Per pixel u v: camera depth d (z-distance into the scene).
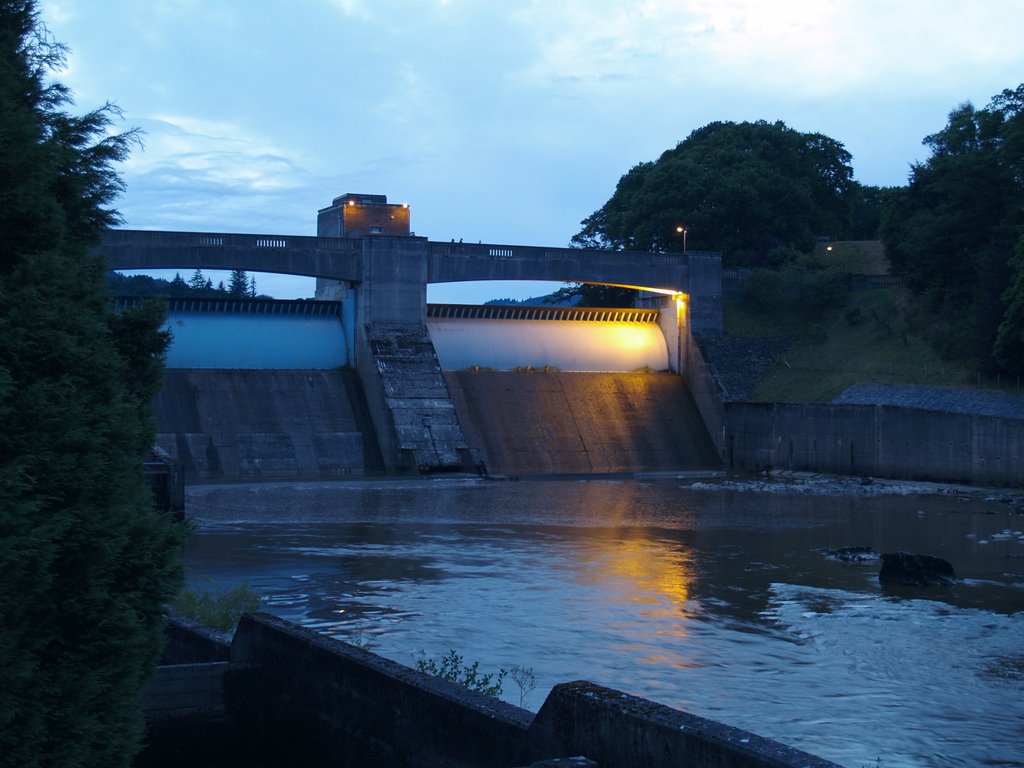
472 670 29.19
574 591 41.72
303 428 86.25
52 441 13.83
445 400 88.06
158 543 15.14
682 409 100.00
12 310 13.81
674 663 31.47
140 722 14.95
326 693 20.77
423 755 18.23
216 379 86.62
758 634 35.00
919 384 86.12
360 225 103.81
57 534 13.29
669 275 101.44
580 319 103.75
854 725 26.22
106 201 17.06
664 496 74.75
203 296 90.06
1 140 14.21
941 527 59.88
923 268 96.38
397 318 91.38
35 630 13.61
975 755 24.34
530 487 79.75
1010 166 92.12
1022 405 77.38
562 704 15.82
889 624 36.44
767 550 51.84
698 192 117.38
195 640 25.56
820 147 130.50
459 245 94.19
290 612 37.69
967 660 32.06
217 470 81.31
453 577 44.44
